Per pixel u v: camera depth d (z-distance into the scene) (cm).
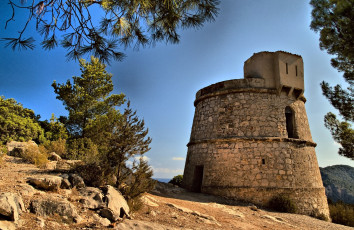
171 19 639
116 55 628
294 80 2003
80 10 559
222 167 1830
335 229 1293
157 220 861
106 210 751
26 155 1359
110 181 1000
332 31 1295
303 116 2077
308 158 1903
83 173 962
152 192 1495
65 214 666
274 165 1759
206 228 873
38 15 484
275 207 1639
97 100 2414
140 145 1050
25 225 567
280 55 2014
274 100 1953
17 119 2225
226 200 1684
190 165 2105
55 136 2223
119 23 602
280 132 1872
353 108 1786
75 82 2384
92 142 1812
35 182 794
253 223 1147
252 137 1842
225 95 2044
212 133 1995
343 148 2180
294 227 1194
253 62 2111
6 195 582
